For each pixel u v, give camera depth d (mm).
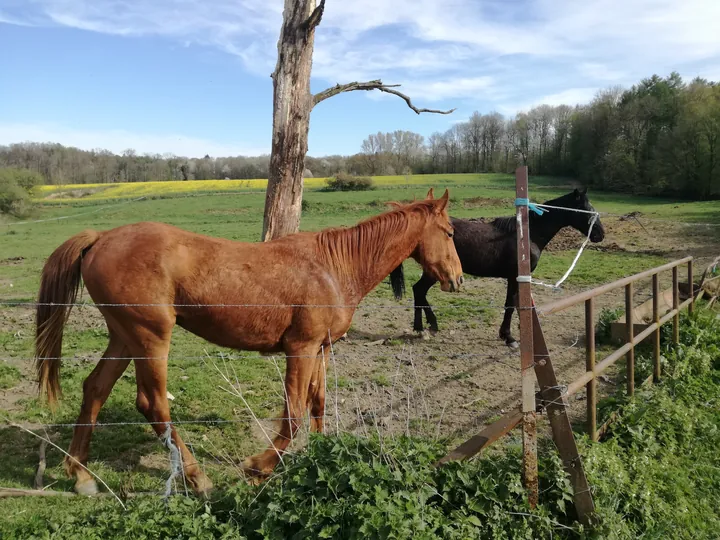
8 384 5680
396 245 4188
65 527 2850
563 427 3121
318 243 3854
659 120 51094
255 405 5152
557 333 7637
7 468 3908
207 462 4074
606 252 16250
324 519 2629
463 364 6402
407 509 2623
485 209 32688
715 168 38844
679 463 4090
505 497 2934
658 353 5555
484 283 12227
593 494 3209
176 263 3373
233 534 2711
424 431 4480
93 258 3379
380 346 7188
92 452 4195
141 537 2695
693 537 3334
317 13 5480
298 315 3602
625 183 50031
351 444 3090
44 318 3504
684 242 17375
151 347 3404
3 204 31703
